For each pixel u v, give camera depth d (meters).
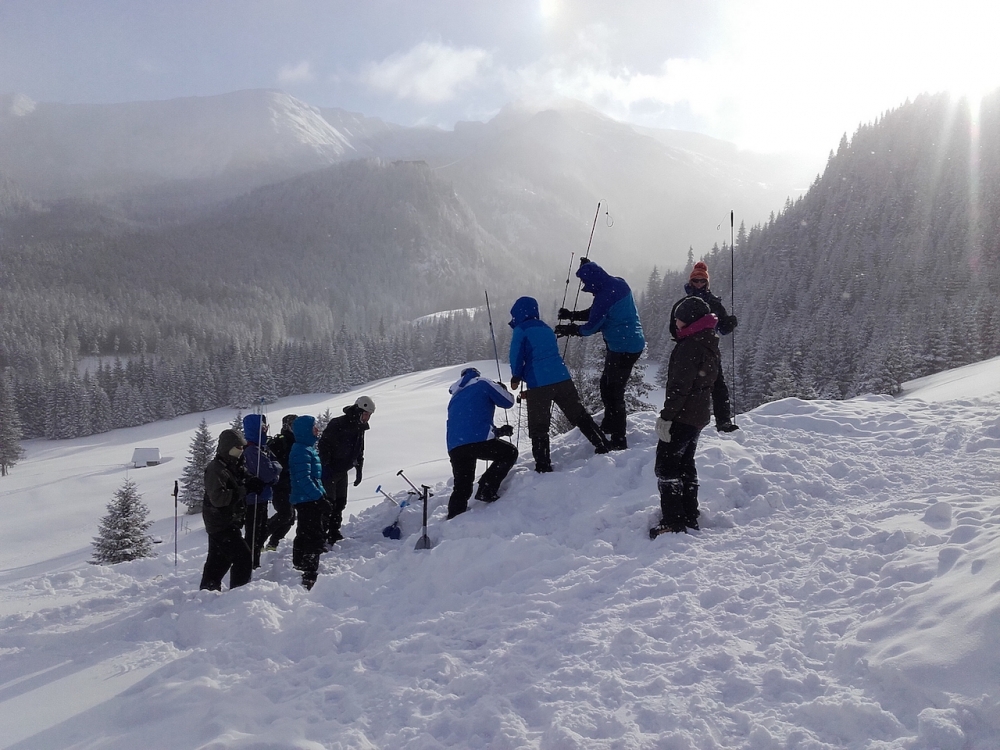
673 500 5.11
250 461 6.79
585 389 18.58
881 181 161.38
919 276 101.94
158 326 170.62
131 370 120.94
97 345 158.12
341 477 7.22
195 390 111.56
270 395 109.06
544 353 6.92
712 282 122.31
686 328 5.04
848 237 139.38
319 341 128.00
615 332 7.08
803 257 129.25
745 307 110.31
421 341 136.12
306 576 5.67
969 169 149.00
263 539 6.96
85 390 100.56
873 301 102.12
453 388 7.19
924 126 174.38
